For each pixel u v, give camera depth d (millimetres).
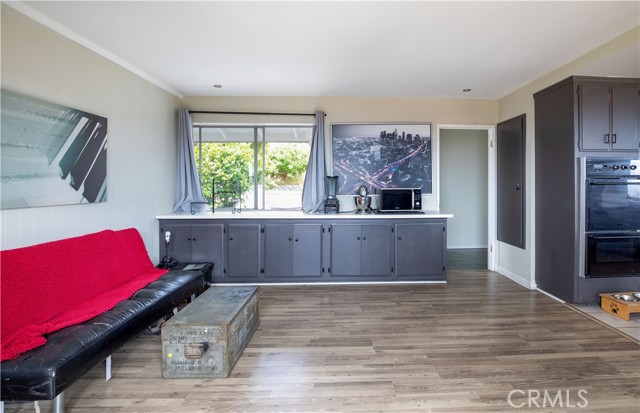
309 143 4508
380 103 4461
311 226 3996
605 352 2330
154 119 3705
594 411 1724
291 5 2197
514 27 2496
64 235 2467
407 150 4453
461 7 2219
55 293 2018
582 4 2180
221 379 2031
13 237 2088
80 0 2113
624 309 2879
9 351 1483
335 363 2205
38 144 2229
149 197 3631
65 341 1631
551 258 3535
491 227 4664
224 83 3836
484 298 3508
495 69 3398
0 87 2002
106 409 1747
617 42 2666
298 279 4035
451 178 6484
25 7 2146
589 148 3154
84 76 2660
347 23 2441
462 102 4523
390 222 4012
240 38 2684
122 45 2797
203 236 3939
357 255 4020
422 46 2826
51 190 2328
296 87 3990
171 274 2879
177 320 2086
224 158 4535
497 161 4555
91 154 2705
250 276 3992
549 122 3492
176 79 3693
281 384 1974
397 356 2291
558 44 2795
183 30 2543
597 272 3189
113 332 1837
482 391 1895
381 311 3145
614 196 3168
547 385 1948
